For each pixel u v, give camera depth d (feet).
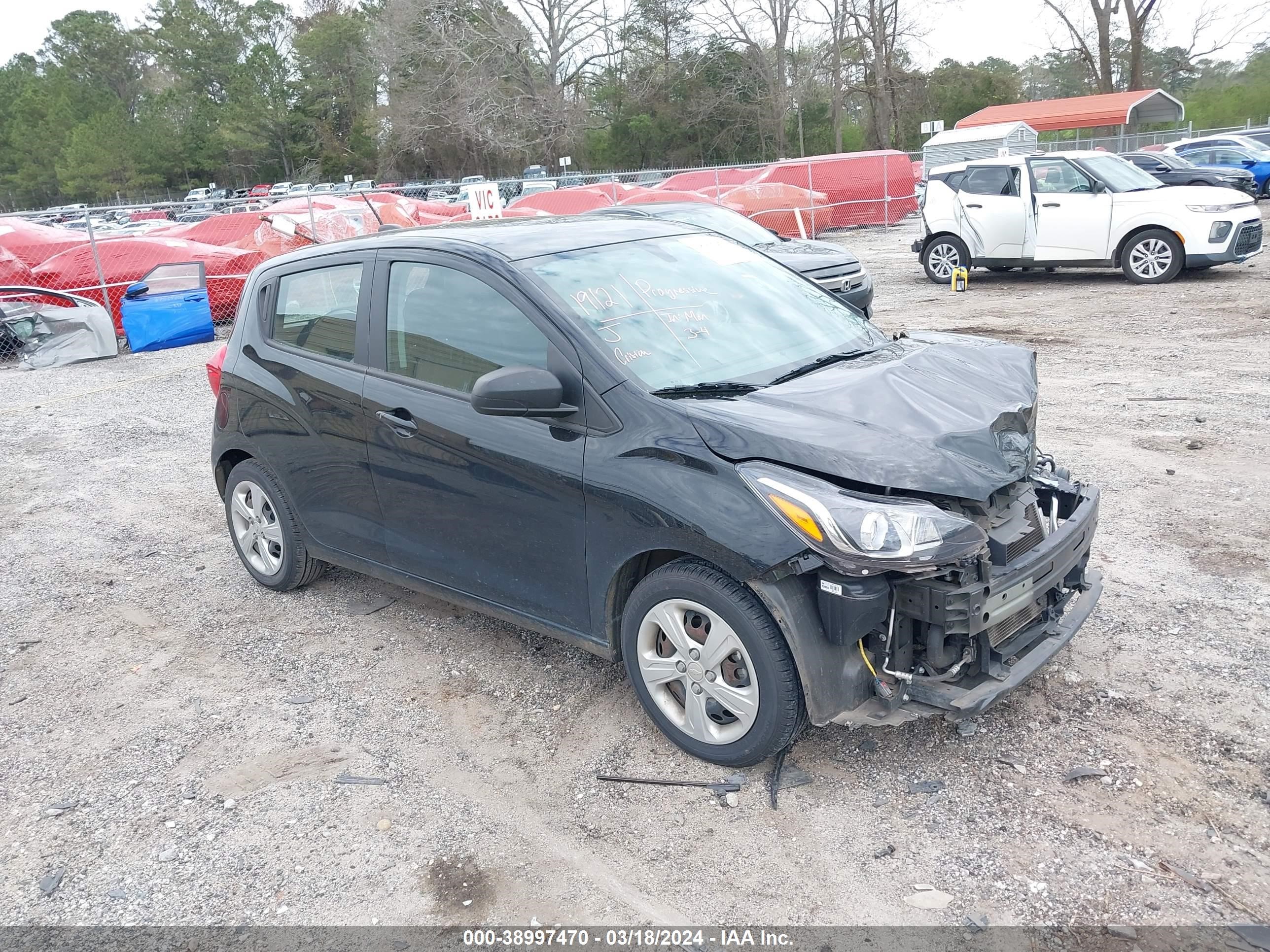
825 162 84.17
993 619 10.11
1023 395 11.99
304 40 274.77
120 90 385.91
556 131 183.83
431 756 12.35
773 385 11.85
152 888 10.32
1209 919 8.79
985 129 101.60
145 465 27.37
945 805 10.54
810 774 11.25
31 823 11.60
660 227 15.02
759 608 10.47
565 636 12.60
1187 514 17.97
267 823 11.25
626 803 11.09
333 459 14.94
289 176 283.79
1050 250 46.62
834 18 181.47
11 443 30.71
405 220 63.31
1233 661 12.88
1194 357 29.86
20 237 51.60
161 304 46.29
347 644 15.58
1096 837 9.89
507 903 9.73
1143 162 78.59
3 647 16.52
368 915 9.71
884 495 9.96
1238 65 203.92
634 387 11.41
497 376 11.16
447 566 13.78
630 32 200.75
